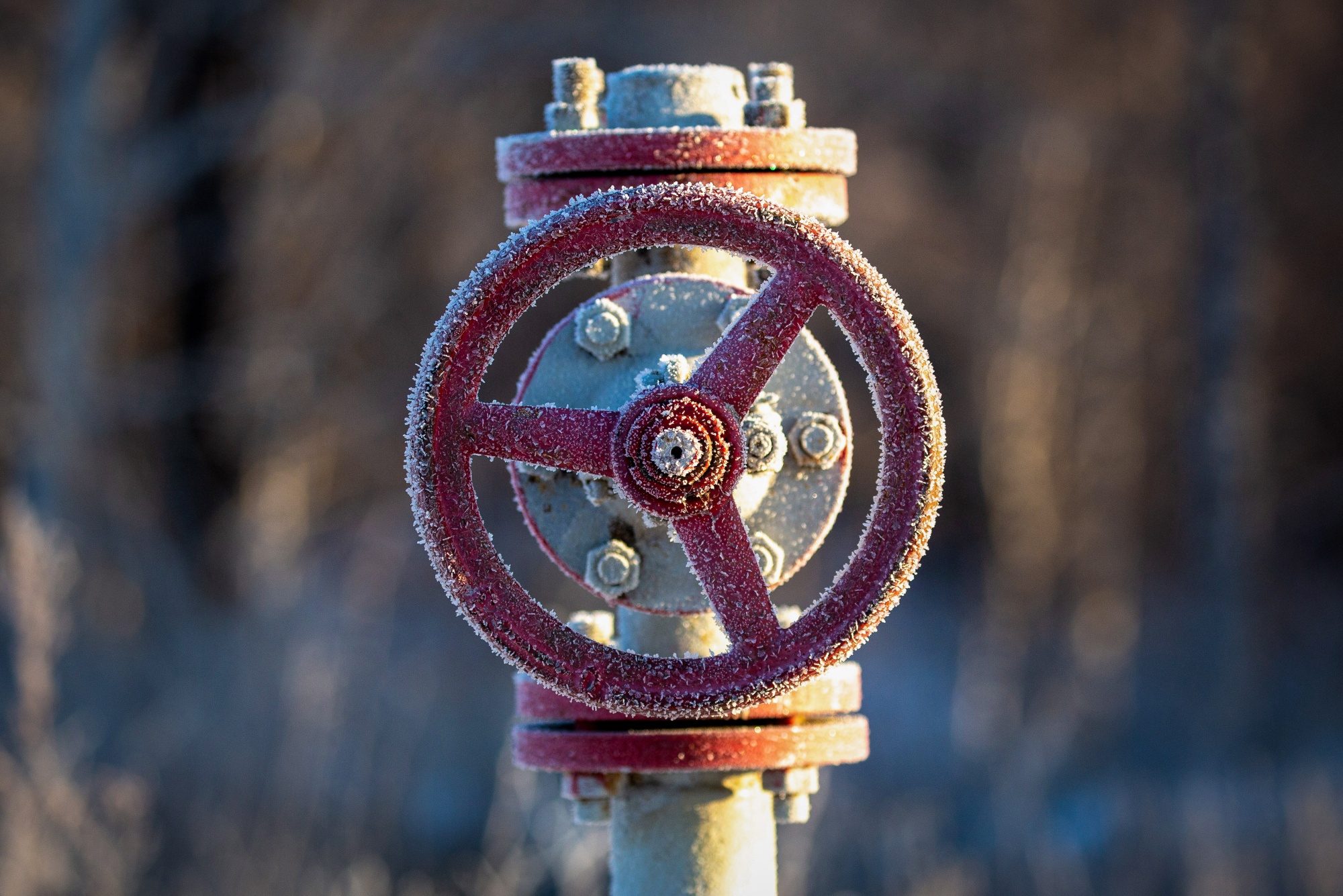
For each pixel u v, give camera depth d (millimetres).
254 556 10180
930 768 7996
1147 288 15438
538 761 1890
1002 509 13711
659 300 1822
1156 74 14938
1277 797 7941
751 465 1763
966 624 11383
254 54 12234
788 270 1628
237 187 12562
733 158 1842
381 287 13289
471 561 1613
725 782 1952
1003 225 15391
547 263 1616
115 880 4781
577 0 13922
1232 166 11969
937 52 15086
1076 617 11820
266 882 5484
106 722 7035
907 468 1613
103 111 11117
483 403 1635
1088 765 8766
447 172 14266
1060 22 14969
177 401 11727
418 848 6633
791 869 5074
